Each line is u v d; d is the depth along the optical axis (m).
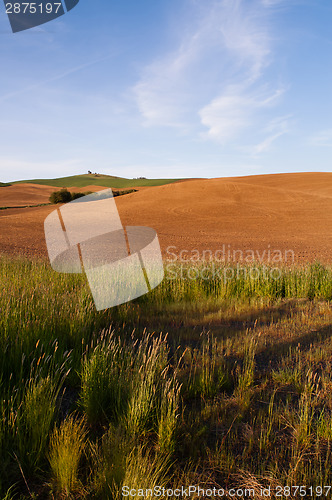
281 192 47.28
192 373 3.33
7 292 4.52
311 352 3.99
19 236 19.06
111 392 2.76
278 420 2.60
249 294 7.41
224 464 2.10
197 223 30.58
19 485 1.91
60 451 1.98
